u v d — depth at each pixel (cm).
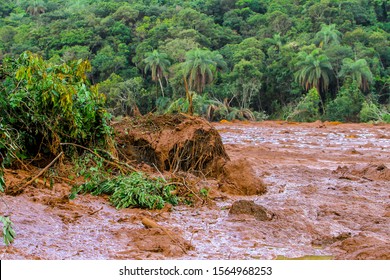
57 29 11325
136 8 11988
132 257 602
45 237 651
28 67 914
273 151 1577
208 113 7075
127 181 867
